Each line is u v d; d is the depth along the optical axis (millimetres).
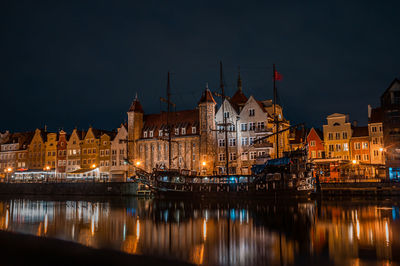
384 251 25062
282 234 31422
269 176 64188
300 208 50500
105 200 71375
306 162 64688
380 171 80188
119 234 32156
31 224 38000
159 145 94250
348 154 86125
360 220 38156
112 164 101812
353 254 24453
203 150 86375
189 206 56312
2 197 83312
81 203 64375
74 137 111750
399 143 72062
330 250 25562
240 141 85062
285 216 42125
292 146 93562
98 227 35969
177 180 72875
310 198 67312
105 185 85750
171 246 27312
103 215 45500
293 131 94875
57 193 91312
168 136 90250
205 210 50062
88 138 108438
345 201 60938
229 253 25203
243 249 26297
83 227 36031
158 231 33594
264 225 36094
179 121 94875
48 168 113250
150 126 98062
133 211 50000
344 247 26312
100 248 26438
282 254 24812
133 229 34781
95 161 105875
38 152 119000
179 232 33000
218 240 29375
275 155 81875
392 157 72250
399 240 28359
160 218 42188
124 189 83250
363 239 28828
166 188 73562
